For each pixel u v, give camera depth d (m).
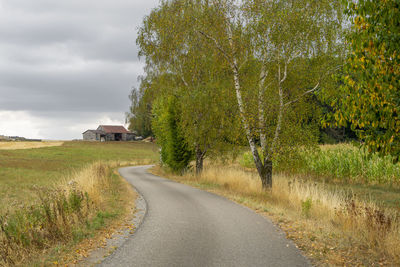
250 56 16.16
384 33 4.89
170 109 27.53
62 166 38.00
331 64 14.55
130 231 7.98
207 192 16.16
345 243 6.73
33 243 6.29
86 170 18.08
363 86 5.15
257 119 15.18
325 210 10.16
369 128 5.36
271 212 10.38
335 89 13.88
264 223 8.84
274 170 25.02
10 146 71.00
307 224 8.42
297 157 15.25
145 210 11.00
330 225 8.33
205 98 20.48
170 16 20.72
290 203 12.42
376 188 17.83
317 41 14.95
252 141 15.99
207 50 19.64
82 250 6.32
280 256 5.97
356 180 19.75
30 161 42.47
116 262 5.67
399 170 18.12
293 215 9.88
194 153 27.62
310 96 15.77
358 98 5.17
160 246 6.65
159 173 31.05
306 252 6.23
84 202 9.93
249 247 6.55
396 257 5.83
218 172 22.77
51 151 64.25
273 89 16.41
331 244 6.71
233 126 18.05
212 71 21.17
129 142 98.62
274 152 14.87
